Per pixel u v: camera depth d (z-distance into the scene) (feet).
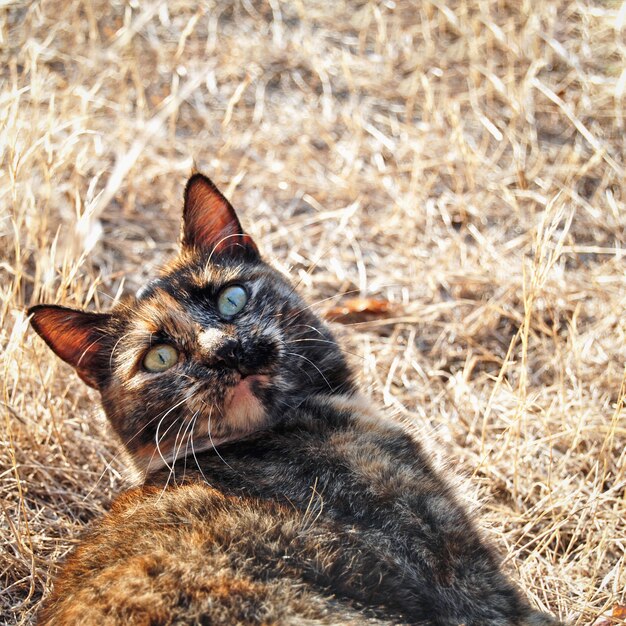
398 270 2.79
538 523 2.11
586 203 2.83
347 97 3.31
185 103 3.25
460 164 3.01
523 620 1.61
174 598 1.48
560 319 2.58
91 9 3.40
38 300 2.49
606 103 3.15
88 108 3.10
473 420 2.31
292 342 1.94
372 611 1.54
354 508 1.66
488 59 3.34
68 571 1.68
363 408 1.92
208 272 2.00
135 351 1.92
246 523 1.63
